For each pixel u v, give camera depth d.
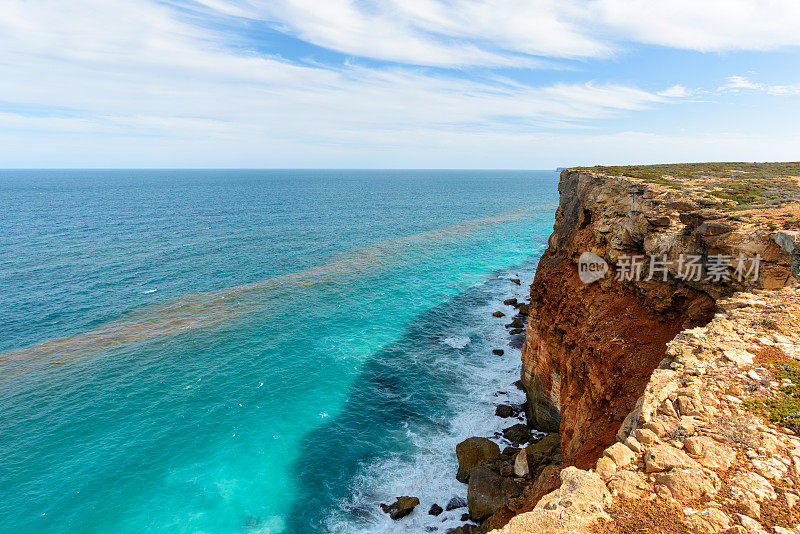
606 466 10.30
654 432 11.09
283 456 35.66
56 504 30.38
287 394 43.72
